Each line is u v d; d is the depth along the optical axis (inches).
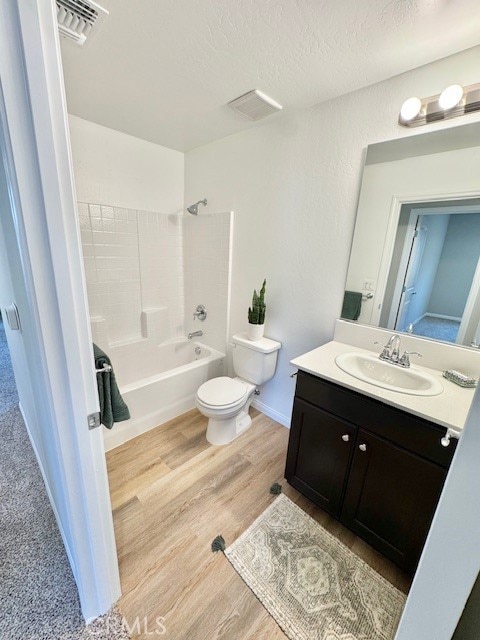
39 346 29.1
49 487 56.9
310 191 70.0
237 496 62.1
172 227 107.4
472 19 39.8
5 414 86.6
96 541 36.7
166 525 55.1
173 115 73.4
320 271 71.9
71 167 25.4
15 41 20.8
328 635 39.9
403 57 48.6
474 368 52.2
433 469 40.5
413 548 44.6
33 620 39.9
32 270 25.3
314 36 44.3
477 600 19.8
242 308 94.1
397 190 57.2
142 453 74.3
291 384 84.6
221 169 90.7
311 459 57.4
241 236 89.0
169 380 86.0
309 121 67.1
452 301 53.7
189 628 40.1
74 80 58.1
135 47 48.0
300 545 52.2
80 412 30.9
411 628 23.5
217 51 48.6
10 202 29.4
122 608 41.9
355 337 67.3
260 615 41.9
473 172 49.1
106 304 95.9
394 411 43.7
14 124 22.0
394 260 59.8
